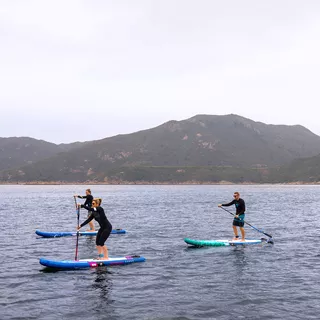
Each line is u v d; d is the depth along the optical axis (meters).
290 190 156.25
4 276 13.63
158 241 21.56
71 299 11.12
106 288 12.20
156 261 16.11
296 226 29.00
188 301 10.92
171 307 10.45
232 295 11.45
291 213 42.00
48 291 11.87
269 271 14.34
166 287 12.30
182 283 12.75
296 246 19.67
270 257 16.86
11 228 28.39
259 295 11.45
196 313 9.99
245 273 14.03
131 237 23.19
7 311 10.13
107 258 15.73
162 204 62.31
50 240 22.12
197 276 13.64
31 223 32.12
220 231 26.12
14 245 20.39
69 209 50.91
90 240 22.02
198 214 41.00
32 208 53.09
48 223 32.12
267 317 9.70
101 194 120.38
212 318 9.66
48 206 57.97
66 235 23.98
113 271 14.38
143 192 141.75
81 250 18.75
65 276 13.66
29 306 10.52
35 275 13.80
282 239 22.17
